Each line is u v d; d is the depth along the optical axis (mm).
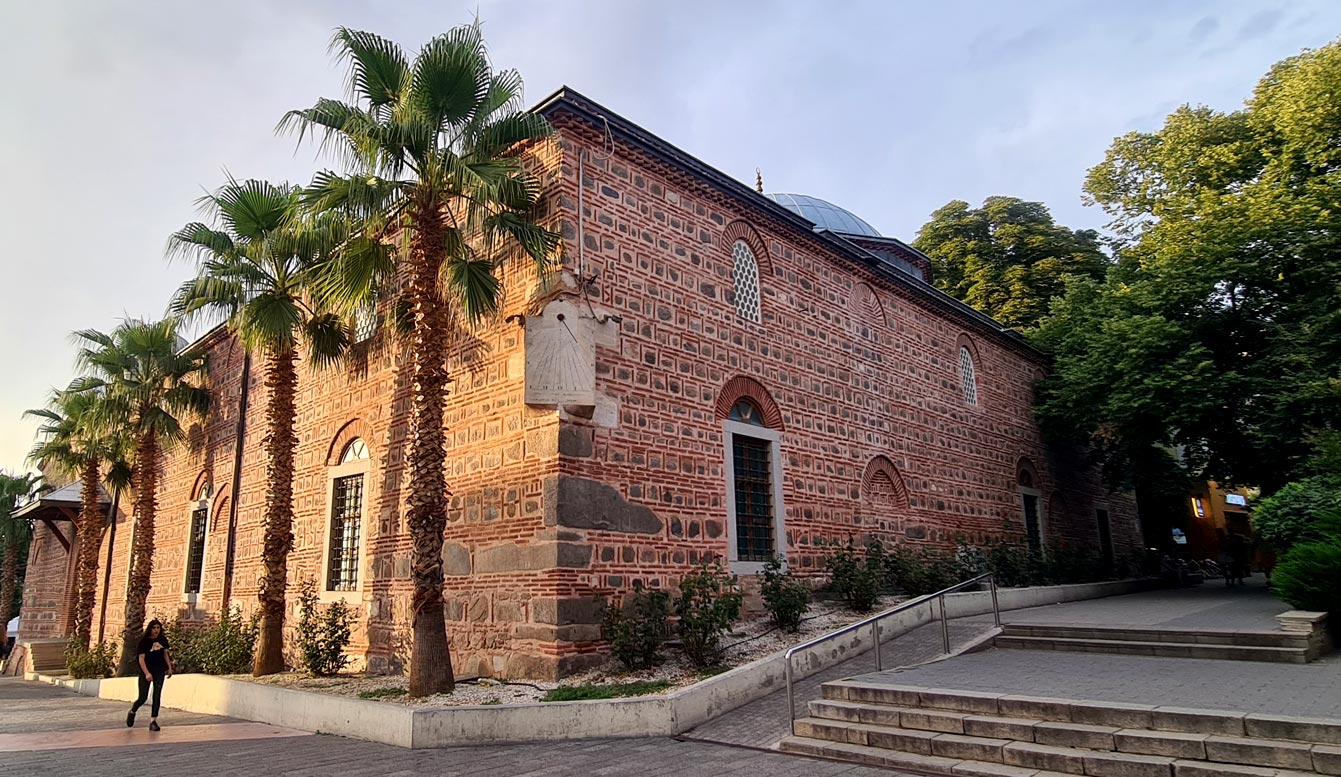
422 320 10570
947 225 35156
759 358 14836
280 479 14531
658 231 13359
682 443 12750
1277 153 20656
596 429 11461
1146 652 10680
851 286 17969
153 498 21000
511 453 11609
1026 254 32969
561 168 12016
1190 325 19469
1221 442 20547
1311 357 16828
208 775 7316
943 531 18906
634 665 10469
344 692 10969
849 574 14148
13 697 19703
